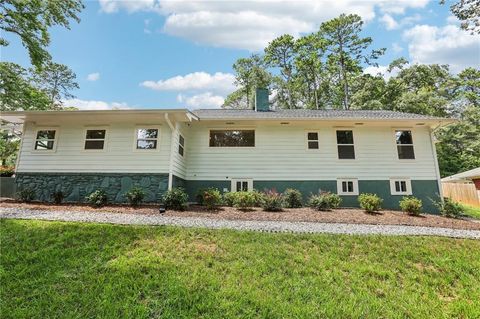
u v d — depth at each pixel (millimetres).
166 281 3521
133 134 9383
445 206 9141
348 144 10672
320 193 9734
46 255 4191
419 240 5504
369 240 5395
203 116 10523
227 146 10805
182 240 4996
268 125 10867
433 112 23125
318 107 28594
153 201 8797
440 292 3738
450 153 22266
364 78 26422
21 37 11008
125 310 2934
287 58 28312
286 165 10531
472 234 6145
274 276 3832
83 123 9633
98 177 9125
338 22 25266
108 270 3797
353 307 3164
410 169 10344
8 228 5352
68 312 2891
